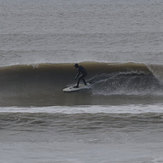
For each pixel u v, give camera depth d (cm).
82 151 4328
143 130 5006
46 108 6097
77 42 10756
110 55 9531
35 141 4662
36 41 10825
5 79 7831
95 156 4162
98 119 5438
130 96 6912
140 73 7794
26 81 7800
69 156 4178
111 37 11262
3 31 12012
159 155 4172
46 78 7894
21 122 5353
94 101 6594
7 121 5388
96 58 9275
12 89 7450
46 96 7019
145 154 4200
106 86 7331
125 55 9519
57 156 4175
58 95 7056
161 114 5641
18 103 6531
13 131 5016
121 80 7519
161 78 7638
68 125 5216
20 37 11200
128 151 4303
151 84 7425
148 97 6838
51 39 11038
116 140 4672
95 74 7900
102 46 10375
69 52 9775
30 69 8206
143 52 9762
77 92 7162
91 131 4981
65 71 8119
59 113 5750
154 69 8019
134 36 11350
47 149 4394
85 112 5784
